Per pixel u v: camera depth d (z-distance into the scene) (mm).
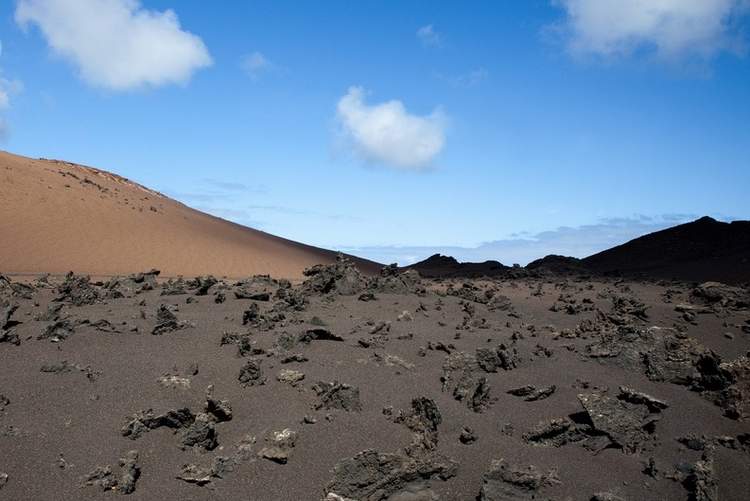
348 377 15492
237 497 10305
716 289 30828
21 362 15414
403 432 12586
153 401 13297
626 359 18328
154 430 12172
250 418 12930
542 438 12922
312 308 24547
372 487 10391
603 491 11023
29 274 38719
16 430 11617
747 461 12750
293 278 56000
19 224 50656
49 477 10383
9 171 62500
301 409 13430
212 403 12750
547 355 18969
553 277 53406
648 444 13094
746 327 23969
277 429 12430
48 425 12031
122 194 75062
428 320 23562
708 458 12336
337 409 13430
